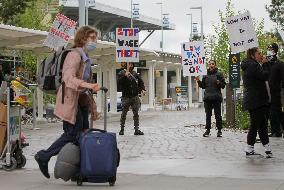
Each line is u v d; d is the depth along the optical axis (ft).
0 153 35.35
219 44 83.25
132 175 33.35
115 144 29.17
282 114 57.11
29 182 30.81
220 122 61.46
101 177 29.01
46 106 103.24
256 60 41.22
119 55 65.00
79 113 30.45
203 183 30.22
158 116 120.98
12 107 35.37
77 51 30.14
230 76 72.38
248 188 28.48
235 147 49.90
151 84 175.63
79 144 29.40
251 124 41.83
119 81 64.64
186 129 74.74
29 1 120.57
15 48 93.25
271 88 56.34
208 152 46.24
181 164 38.58
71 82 29.43
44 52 93.71
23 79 39.50
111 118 111.75
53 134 68.64
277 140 55.26
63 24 50.16
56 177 29.60
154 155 44.37
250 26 52.60
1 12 118.52
